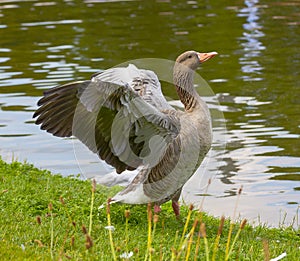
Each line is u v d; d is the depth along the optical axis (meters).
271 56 24.70
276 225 12.62
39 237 10.00
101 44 26.31
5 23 30.19
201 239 10.54
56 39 27.23
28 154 16.27
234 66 23.66
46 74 22.48
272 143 17.12
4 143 17.00
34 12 32.44
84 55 24.73
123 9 33.09
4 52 25.47
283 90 21.11
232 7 33.38
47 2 35.00
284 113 19.12
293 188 14.57
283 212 13.34
